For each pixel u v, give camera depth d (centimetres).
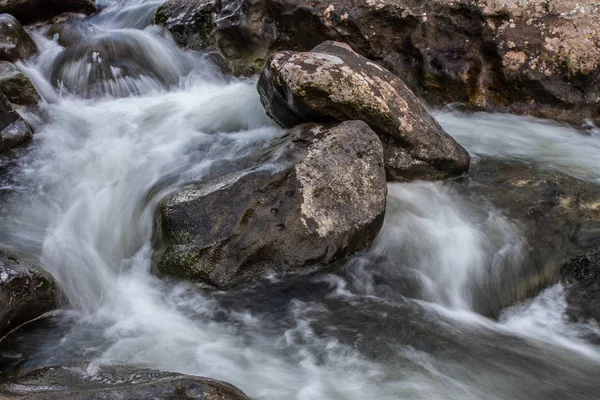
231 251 421
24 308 379
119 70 727
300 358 363
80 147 580
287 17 738
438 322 408
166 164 541
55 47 771
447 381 347
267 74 534
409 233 473
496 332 404
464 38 691
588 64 644
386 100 507
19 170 537
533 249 458
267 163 461
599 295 421
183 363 354
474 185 529
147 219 483
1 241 450
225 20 755
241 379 341
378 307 417
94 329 390
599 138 634
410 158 513
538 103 668
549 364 367
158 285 430
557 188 521
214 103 680
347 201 447
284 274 430
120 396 262
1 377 337
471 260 455
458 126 654
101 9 944
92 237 480
